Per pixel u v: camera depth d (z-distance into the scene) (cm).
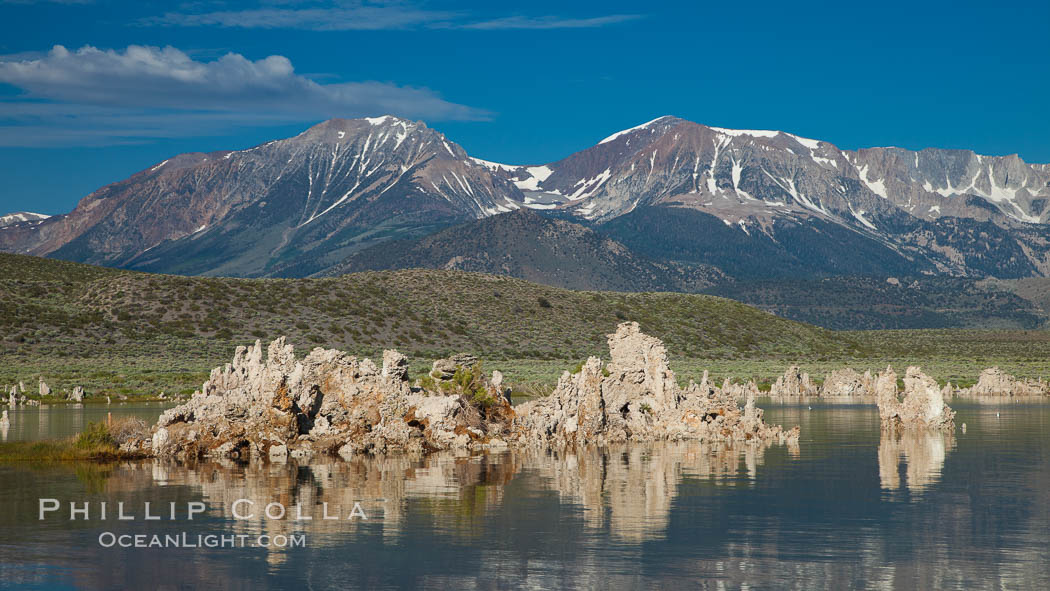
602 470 5200
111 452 5809
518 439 6512
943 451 6059
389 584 3061
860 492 4512
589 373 6862
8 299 18250
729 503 4219
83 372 14125
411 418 6372
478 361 7431
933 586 3011
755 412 7050
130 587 3041
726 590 2983
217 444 5888
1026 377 16888
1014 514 4006
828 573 3153
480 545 3500
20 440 6581
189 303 18762
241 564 3284
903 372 18950
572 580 3088
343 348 17500
